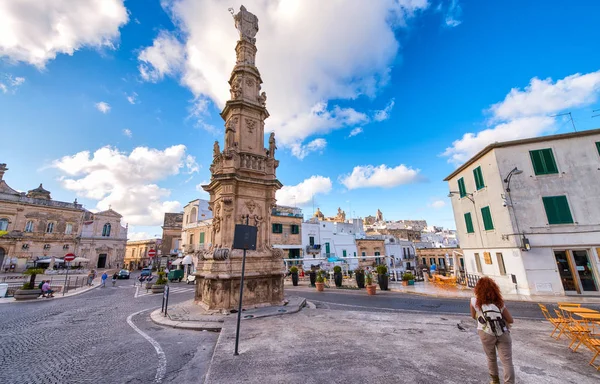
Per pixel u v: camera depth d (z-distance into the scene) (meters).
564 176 14.98
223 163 11.10
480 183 17.66
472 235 19.00
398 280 25.27
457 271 22.88
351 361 4.89
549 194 14.98
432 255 45.38
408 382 4.05
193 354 6.07
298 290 19.48
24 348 6.64
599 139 14.98
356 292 17.78
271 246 11.19
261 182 11.28
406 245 47.31
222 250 9.83
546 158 15.41
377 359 4.98
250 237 5.92
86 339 7.38
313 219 40.09
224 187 10.66
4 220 38.62
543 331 7.02
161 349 6.42
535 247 14.57
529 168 15.55
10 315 11.24
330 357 5.10
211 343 6.83
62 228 43.62
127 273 37.72
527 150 15.80
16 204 39.53
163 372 5.13
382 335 6.54
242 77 12.27
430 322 7.86
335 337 6.38
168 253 46.44
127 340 7.21
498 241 16.11
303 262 34.59
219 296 9.50
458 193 21.09
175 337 7.37
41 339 7.44
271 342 6.05
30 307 13.41
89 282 26.70
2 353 6.28
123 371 5.20
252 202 11.10
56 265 41.78
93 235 47.59
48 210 42.44
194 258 34.53
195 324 8.27
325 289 19.70
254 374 4.41
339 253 39.41
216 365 4.79
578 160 15.01
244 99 11.98
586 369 4.59
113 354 6.14
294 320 8.19
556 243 14.37
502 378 4.11
